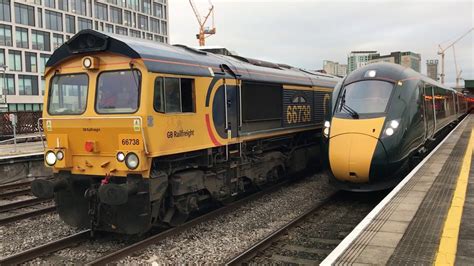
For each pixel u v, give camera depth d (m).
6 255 7.01
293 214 9.47
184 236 7.86
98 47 7.38
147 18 75.38
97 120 7.34
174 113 7.73
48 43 56.59
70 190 7.85
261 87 11.09
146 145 7.05
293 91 12.73
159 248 7.18
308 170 15.24
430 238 5.39
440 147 14.41
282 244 7.42
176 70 7.80
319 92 14.64
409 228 5.79
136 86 7.19
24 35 53.53
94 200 7.54
